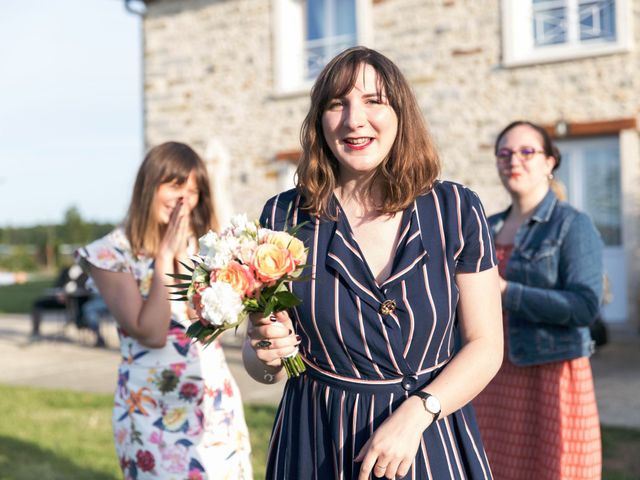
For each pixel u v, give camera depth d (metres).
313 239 1.91
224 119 11.93
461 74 10.30
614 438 5.04
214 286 1.75
